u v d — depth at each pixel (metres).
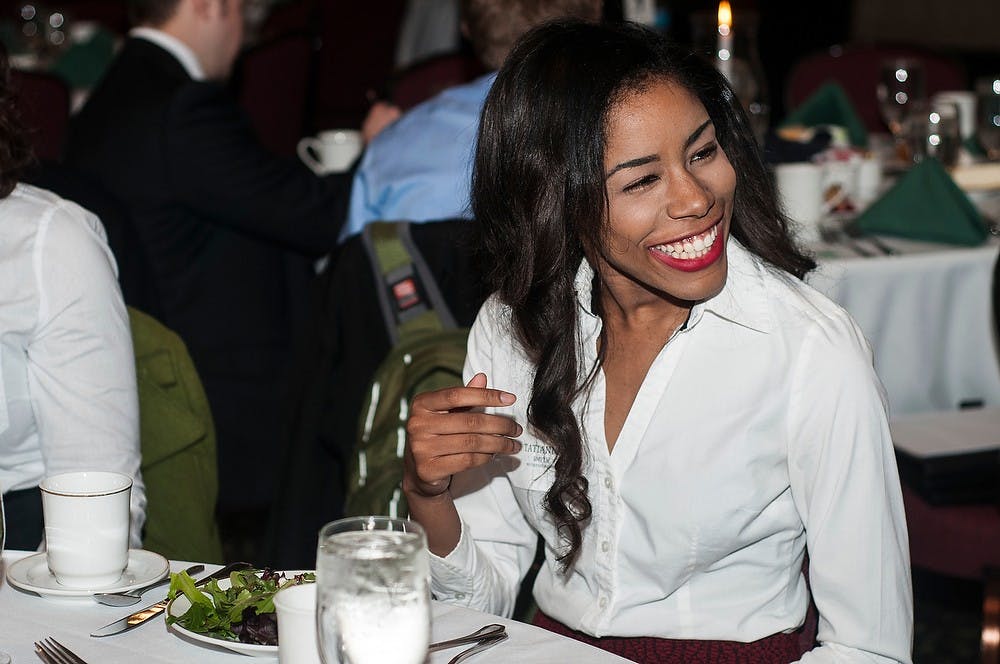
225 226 2.81
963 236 2.44
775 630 1.31
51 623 1.12
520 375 1.42
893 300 2.35
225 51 3.04
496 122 1.30
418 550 0.88
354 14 6.14
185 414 1.66
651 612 1.33
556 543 1.40
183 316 2.78
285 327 2.92
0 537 1.18
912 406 2.42
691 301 1.29
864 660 1.22
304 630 0.97
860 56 3.92
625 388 1.35
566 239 1.29
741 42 2.94
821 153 2.83
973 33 7.15
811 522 1.26
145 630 1.10
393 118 3.12
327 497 2.00
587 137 1.22
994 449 2.05
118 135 2.75
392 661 0.87
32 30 4.42
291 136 4.45
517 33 2.25
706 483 1.29
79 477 1.20
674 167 1.21
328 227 2.85
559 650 1.07
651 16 3.65
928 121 2.80
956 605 2.09
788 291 1.29
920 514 2.03
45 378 1.53
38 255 1.52
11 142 1.54
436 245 1.85
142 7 2.91
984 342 2.40
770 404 1.26
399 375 1.72
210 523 1.72
